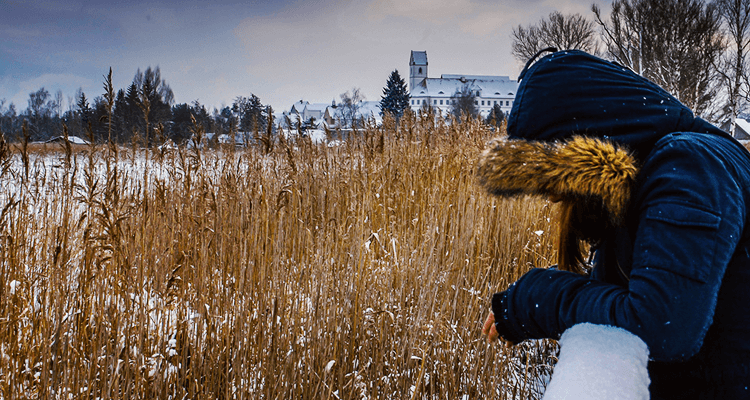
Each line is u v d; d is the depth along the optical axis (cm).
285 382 213
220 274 272
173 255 285
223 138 494
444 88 9806
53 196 344
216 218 291
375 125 519
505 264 320
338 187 397
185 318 235
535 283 95
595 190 87
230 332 233
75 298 218
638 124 90
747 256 82
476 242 339
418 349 234
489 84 10188
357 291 247
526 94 99
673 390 89
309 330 234
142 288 214
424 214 371
